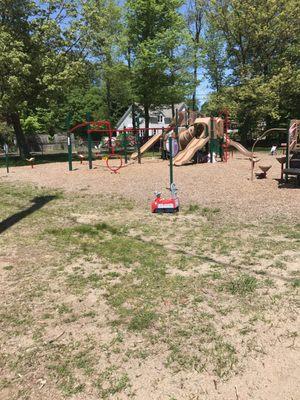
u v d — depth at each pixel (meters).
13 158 27.12
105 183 12.54
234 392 2.82
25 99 22.02
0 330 3.70
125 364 3.16
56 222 7.67
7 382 2.99
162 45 28.94
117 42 31.81
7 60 19.47
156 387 2.89
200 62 32.81
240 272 4.82
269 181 11.65
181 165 17.52
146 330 3.62
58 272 5.04
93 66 24.94
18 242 6.36
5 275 4.98
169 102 31.55
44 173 16.22
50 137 48.59
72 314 3.96
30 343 3.48
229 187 10.88
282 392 2.81
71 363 3.19
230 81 34.47
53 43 22.67
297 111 33.59
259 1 31.19
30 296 4.38
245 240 6.09
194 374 3.01
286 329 3.56
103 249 5.89
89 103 53.41
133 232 6.82
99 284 4.63
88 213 8.43
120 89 42.72
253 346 3.33
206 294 4.28
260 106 30.38
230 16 32.31
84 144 44.91
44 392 2.88
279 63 31.83
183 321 3.75
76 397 2.82
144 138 32.81
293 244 5.81
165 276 4.80
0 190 12.04
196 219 7.57
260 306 3.97
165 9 29.75
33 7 21.83
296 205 8.30
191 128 20.38
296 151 11.10
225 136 21.70
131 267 5.14
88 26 23.33
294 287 4.36
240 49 33.38
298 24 31.09
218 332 3.55
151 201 9.42
